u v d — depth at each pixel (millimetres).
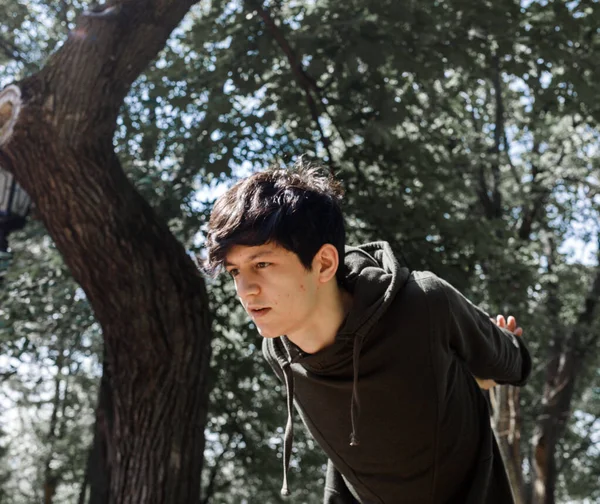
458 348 1756
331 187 1559
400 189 7938
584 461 16609
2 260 6418
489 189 13195
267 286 1450
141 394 5816
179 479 5805
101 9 5602
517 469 6922
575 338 13531
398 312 1630
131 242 5625
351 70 6711
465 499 1803
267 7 7125
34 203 5539
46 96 5285
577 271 14203
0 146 5363
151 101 7535
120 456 5867
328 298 1571
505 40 7051
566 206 14383
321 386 1720
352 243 7738
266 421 9836
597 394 16922
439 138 8648
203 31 7414
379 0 6641
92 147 5414
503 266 8719
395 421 1696
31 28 9078
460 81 8906
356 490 1919
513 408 7180
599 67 6906
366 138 7402
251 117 7379
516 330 2049
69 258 5637
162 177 7965
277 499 12516
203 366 5988
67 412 15281
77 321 7402
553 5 6875
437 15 6922
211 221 1470
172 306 5797
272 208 1426
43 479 15609
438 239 8070
